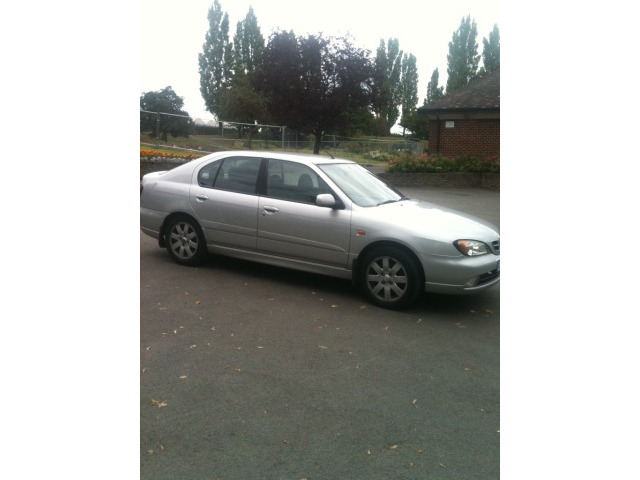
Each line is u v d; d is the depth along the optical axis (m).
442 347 4.87
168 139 22.38
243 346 4.71
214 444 3.23
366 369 4.36
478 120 23.78
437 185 20.95
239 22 53.81
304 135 29.41
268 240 6.51
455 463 3.14
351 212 6.02
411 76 68.56
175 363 4.31
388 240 5.77
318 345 4.80
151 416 3.51
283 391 3.92
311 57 27.89
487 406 3.81
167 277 6.68
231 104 33.66
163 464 3.03
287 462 3.09
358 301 6.09
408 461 3.15
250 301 5.91
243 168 6.82
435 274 5.64
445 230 5.73
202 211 6.95
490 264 5.71
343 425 3.50
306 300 6.04
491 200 16.89
